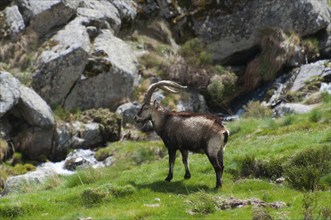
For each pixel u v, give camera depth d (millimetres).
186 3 96938
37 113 70375
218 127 44000
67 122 74625
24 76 76625
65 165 68562
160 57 90438
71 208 42719
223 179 48562
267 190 45031
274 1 90375
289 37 89625
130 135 75875
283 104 77438
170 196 43219
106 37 84312
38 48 80562
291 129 63188
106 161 68438
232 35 92312
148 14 96375
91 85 78438
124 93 80812
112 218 37969
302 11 90312
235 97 88750
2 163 67188
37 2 82625
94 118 76125
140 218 38406
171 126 46031
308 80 83250
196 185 46500
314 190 42938
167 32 94750
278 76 88562
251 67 89812
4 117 71250
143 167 57750
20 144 70312
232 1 92250
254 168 50344
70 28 81438
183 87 47500
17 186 55375
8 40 81062
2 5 84375
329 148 47875
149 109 47188
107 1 91375
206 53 92438
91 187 46781
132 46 91500
